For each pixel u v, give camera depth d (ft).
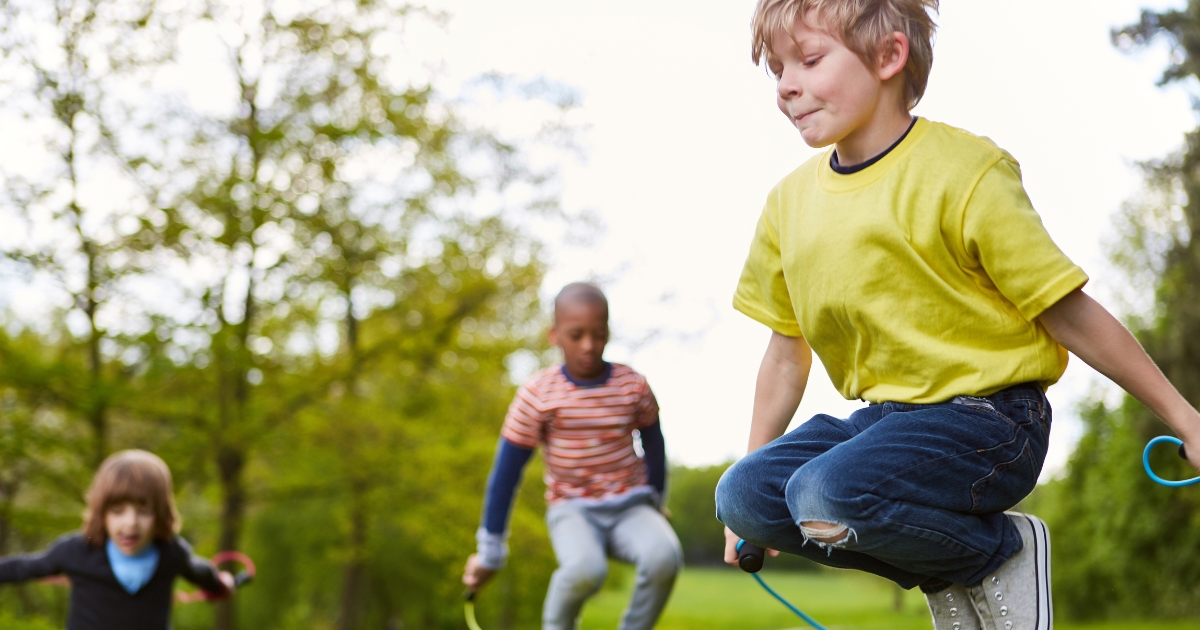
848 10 4.90
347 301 38.88
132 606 11.13
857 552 5.17
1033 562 4.90
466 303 39.70
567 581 10.42
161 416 35.73
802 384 6.15
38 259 32.78
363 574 61.46
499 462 11.18
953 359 4.78
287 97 36.60
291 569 68.33
